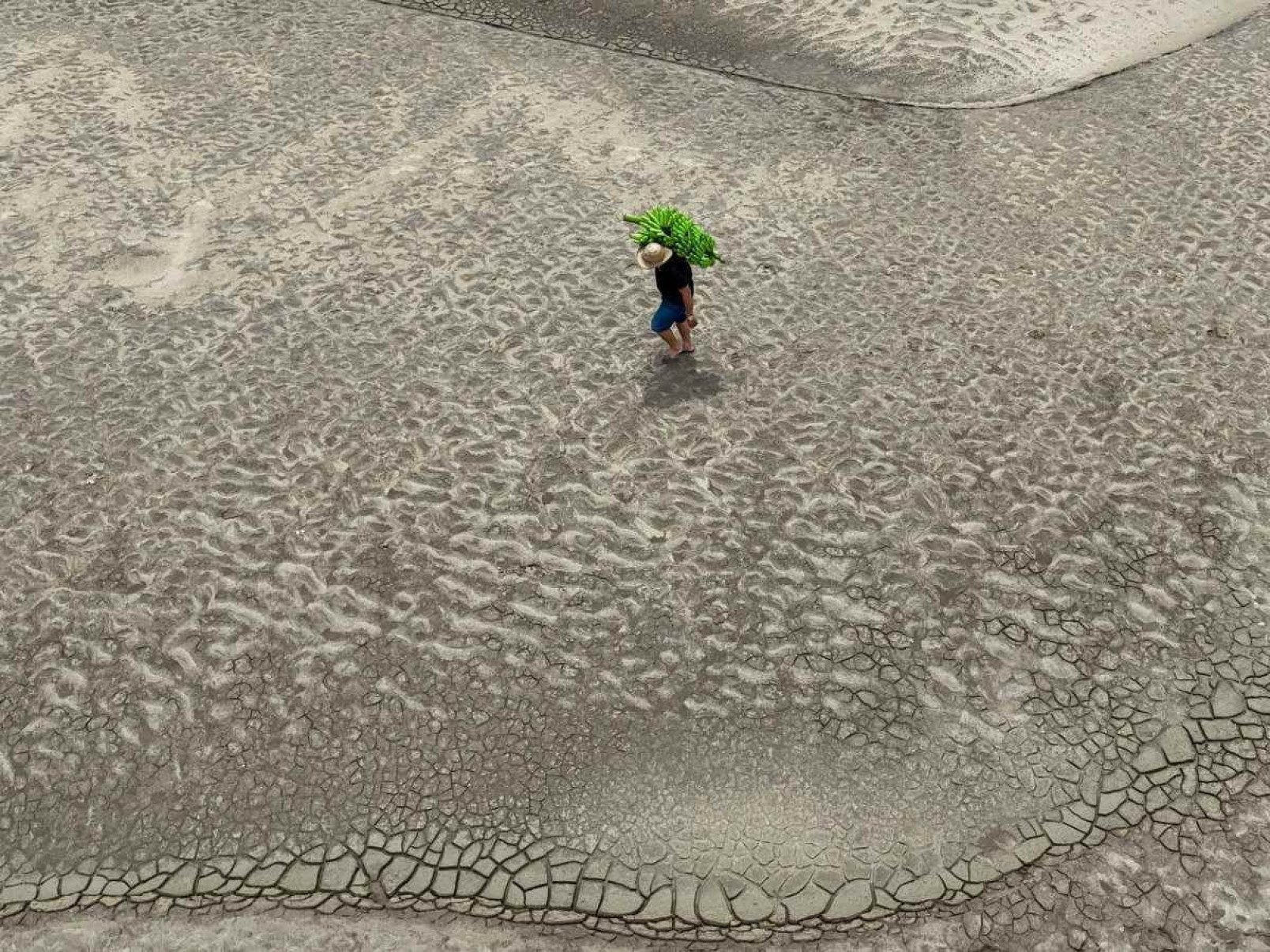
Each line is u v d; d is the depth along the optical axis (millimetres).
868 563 5695
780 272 7598
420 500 6078
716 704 5129
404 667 5289
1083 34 10141
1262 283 7297
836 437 6363
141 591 5648
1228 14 10422
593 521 5953
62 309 7406
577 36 10570
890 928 4383
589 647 5371
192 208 8320
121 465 6305
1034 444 6273
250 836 4723
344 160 8812
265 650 5375
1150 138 8781
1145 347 6859
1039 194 8266
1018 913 4398
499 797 4809
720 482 6129
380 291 7523
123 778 4914
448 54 10219
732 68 10062
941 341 6988
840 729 5016
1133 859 4539
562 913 4461
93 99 9586
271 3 11047
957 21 10258
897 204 8227
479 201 8344
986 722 5023
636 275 7574
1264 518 5812
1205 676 5164
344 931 4434
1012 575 5609
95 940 4426
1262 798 4707
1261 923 4324
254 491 6148
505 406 6633
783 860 4590
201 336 7188
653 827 4703
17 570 5766
